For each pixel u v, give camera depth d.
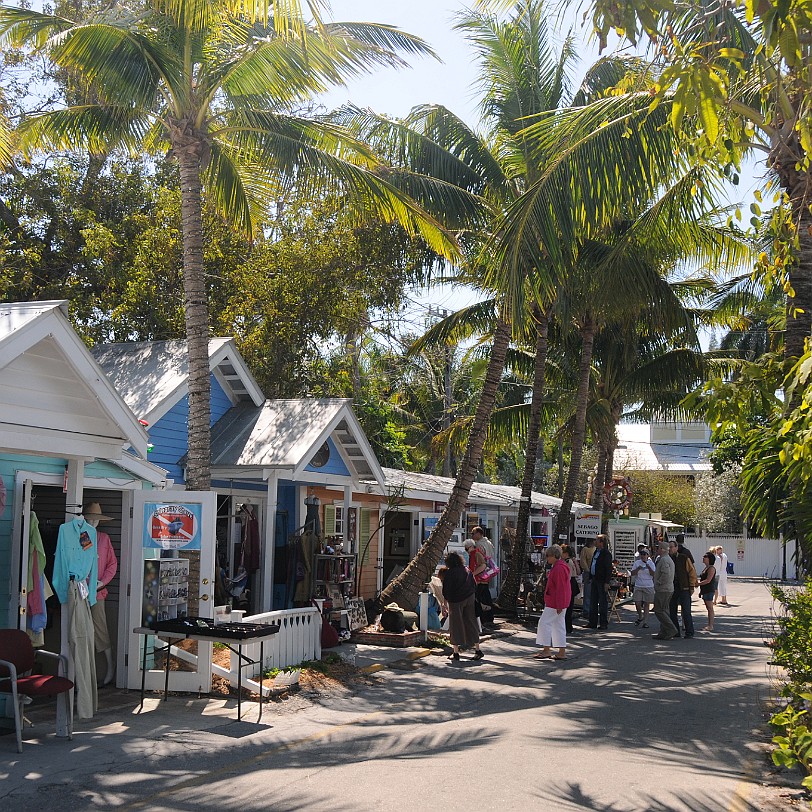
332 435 17.48
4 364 8.38
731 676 13.48
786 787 7.43
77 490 10.03
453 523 18.42
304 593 15.72
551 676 13.33
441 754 8.37
